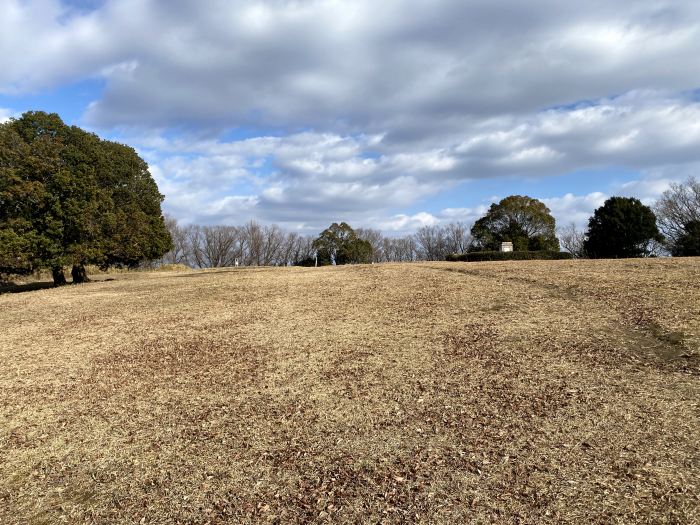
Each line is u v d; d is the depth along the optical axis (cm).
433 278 1842
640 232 3956
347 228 5797
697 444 511
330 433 615
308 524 430
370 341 1038
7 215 2405
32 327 1393
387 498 459
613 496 432
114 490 519
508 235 4878
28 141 2564
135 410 743
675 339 854
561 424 584
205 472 541
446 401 688
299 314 1366
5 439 666
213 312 1466
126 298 1836
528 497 441
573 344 898
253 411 709
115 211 2731
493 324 1085
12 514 486
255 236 8069
